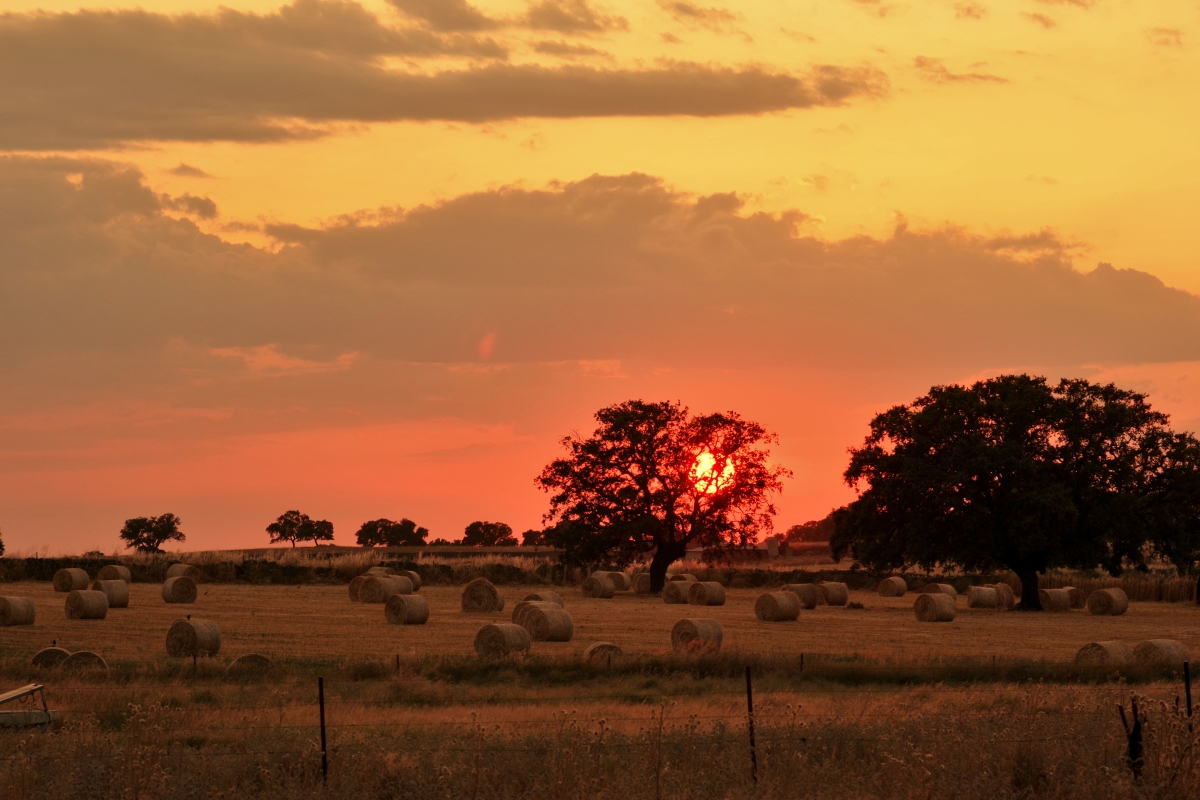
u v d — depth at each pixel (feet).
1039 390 334.85
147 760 74.90
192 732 96.17
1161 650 176.65
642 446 415.03
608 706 117.70
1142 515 325.83
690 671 149.48
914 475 327.06
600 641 209.15
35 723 102.22
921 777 72.08
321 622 244.42
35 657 153.07
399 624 244.22
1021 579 334.24
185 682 138.82
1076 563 334.03
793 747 80.59
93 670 144.87
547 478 422.41
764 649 187.62
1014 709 104.99
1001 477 331.98
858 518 344.28
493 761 76.18
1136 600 384.06
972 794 70.85
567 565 428.56
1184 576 385.50
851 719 96.73
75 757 77.25
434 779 72.54
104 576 377.91
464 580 452.76
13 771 74.64
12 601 227.61
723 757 78.23
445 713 111.75
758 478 422.41
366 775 74.84
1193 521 329.93
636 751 80.07
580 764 74.69
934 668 151.43
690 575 426.10
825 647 193.47
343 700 122.01
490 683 142.41
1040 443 336.08
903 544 335.88
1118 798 69.31
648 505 416.46
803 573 466.70
